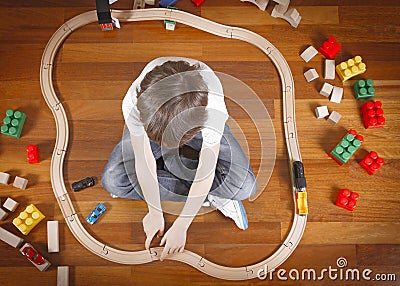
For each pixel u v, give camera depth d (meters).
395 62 1.85
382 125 1.78
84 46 1.84
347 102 1.82
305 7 1.89
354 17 1.88
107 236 1.71
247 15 1.88
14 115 1.73
